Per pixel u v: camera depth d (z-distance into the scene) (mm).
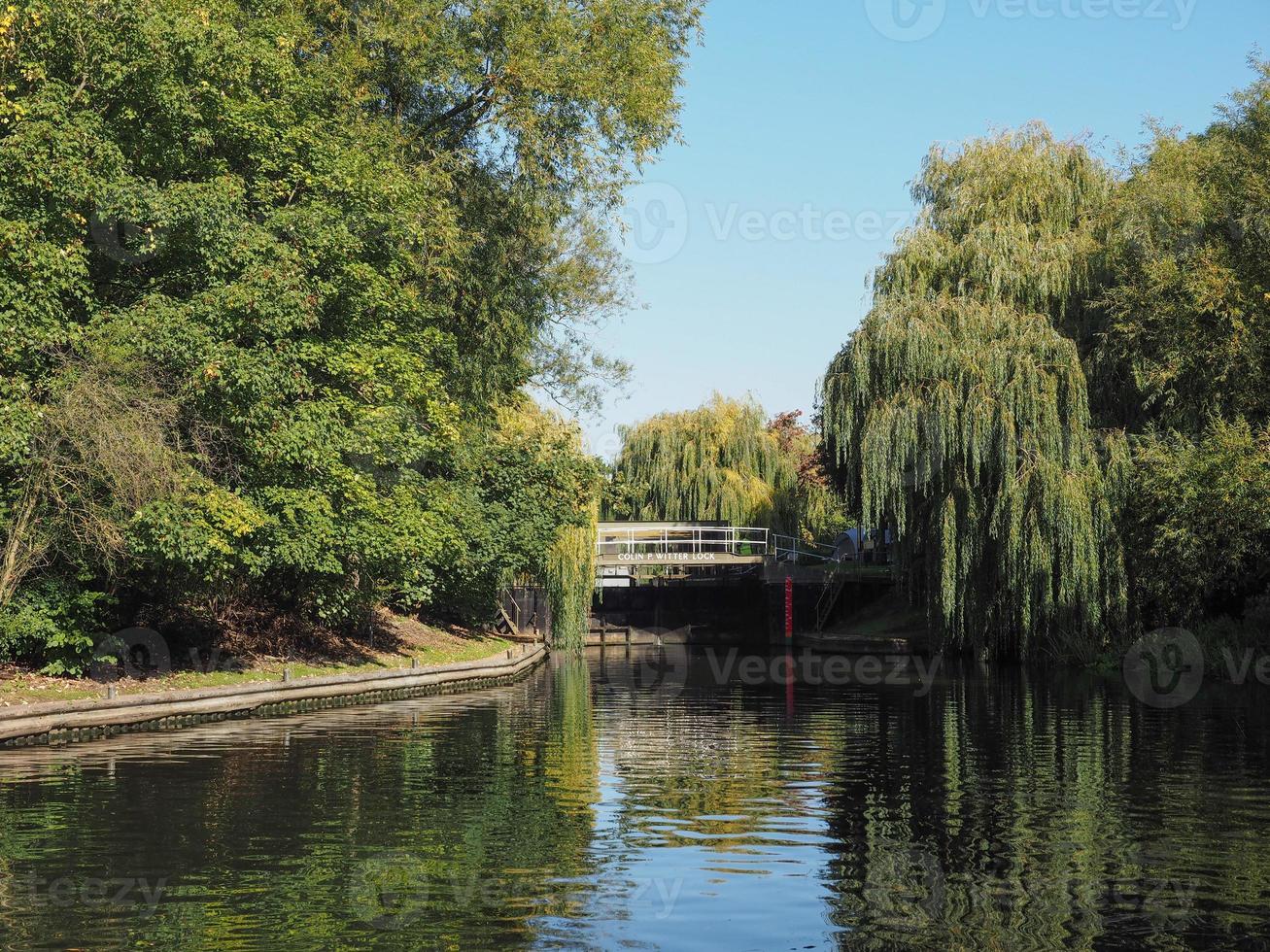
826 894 10930
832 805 15180
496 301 35219
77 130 20266
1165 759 19250
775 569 59531
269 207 24844
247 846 12516
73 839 12742
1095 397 38000
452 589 42094
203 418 24156
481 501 40000
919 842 13016
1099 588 35375
